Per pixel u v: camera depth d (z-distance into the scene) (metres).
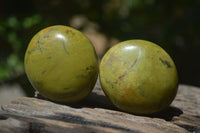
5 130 0.20
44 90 0.24
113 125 0.22
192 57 0.62
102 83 0.24
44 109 0.23
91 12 0.58
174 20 0.58
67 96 0.24
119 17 0.57
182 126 0.24
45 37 0.24
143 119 0.23
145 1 0.56
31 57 0.24
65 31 0.24
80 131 0.20
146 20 0.60
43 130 0.21
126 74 0.23
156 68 0.23
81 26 0.60
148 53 0.24
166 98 0.24
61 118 0.23
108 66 0.24
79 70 0.24
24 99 0.25
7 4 0.57
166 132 0.22
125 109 0.24
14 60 0.52
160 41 0.57
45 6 0.58
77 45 0.24
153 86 0.23
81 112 0.24
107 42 0.60
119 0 0.59
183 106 0.28
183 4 0.56
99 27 0.58
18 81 0.53
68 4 0.58
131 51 0.24
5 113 0.23
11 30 0.52
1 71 0.50
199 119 0.25
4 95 0.51
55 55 0.23
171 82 0.24
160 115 0.26
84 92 0.24
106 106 0.26
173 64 0.24
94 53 0.24
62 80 0.24
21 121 0.21
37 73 0.24
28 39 0.53
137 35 0.56
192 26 0.54
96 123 0.22
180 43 0.59
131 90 0.23
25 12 0.58
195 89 0.35
